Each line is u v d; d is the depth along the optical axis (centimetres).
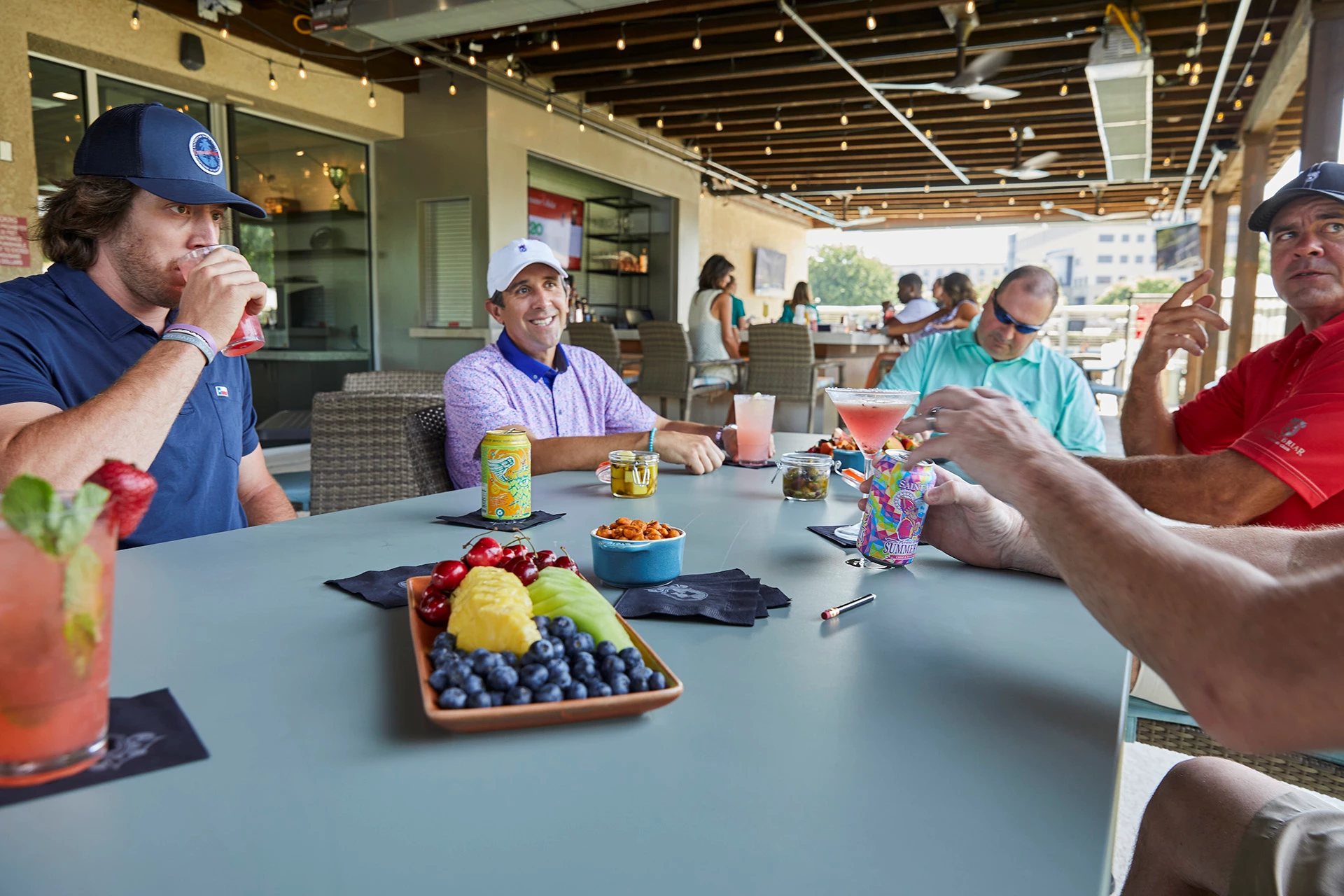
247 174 568
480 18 463
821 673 69
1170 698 128
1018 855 44
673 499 141
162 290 135
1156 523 60
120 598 85
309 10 561
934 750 56
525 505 123
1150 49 514
